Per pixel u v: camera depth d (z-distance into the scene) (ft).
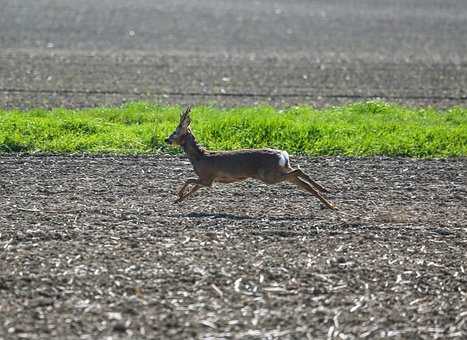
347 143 223.30
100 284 124.36
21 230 150.00
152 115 252.42
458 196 181.78
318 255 138.92
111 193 178.91
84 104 290.97
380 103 277.44
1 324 111.14
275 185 188.03
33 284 124.16
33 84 335.47
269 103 302.45
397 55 456.86
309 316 115.44
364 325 113.29
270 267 132.36
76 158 209.36
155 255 136.77
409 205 174.19
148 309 116.26
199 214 162.91
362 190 185.37
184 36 529.04
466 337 110.83
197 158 165.89
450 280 130.11
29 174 193.67
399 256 140.05
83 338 107.76
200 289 123.24
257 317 114.62
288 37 534.78
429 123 255.50
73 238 145.69
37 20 594.24
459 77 377.91
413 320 115.55
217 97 313.73
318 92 330.95
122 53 442.09
